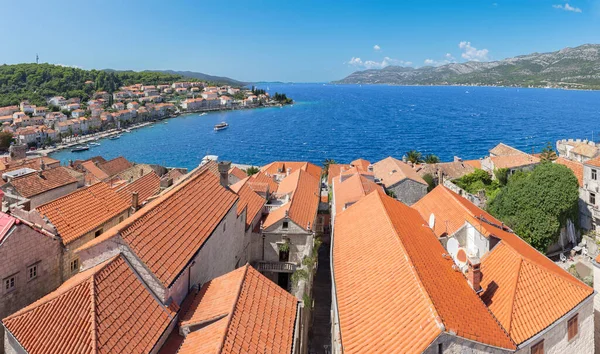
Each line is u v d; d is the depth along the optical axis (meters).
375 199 44.88
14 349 22.92
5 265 31.06
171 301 27.48
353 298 29.11
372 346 23.03
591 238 60.59
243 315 26.56
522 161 97.56
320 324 42.97
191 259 30.23
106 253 27.31
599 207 64.12
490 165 102.94
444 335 21.17
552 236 57.75
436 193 55.19
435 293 25.44
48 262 35.19
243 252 48.16
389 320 24.44
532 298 29.00
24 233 32.66
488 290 30.88
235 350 23.38
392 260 30.52
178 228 32.28
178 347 25.41
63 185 58.72
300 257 52.34
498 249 35.28
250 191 57.94
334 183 76.88
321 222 71.44
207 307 27.97
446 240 42.28
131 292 25.56
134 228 28.34
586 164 67.19
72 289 23.80
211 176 44.12
